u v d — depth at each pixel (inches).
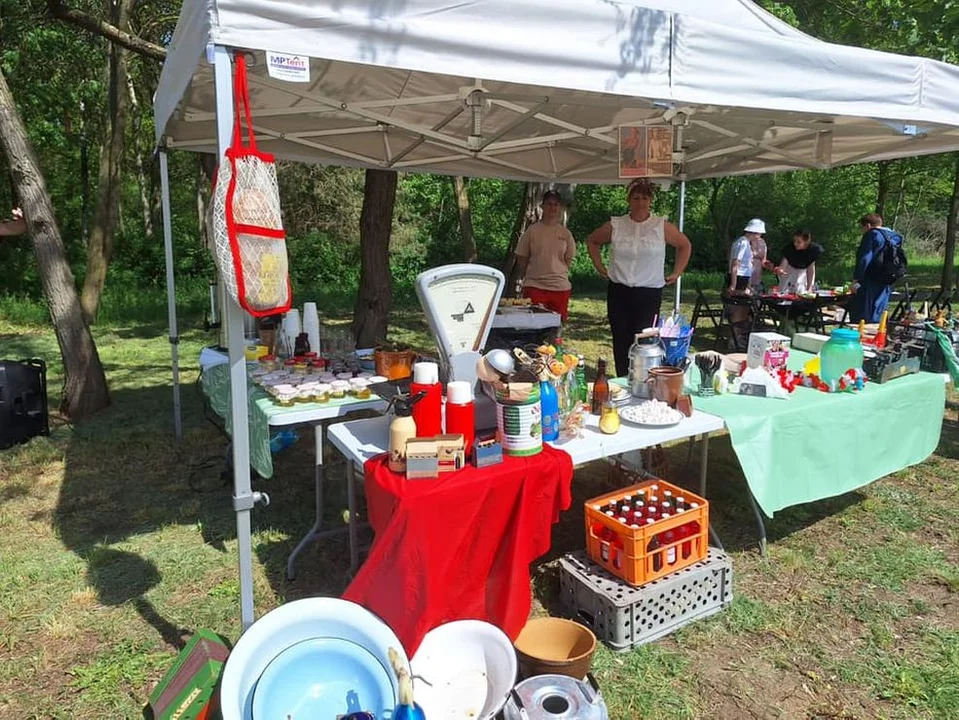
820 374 121.7
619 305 164.9
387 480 79.4
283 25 66.8
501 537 84.0
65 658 92.1
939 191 713.0
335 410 101.2
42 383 183.2
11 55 411.5
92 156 570.9
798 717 81.1
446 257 698.8
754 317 266.8
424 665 76.1
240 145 68.1
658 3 102.0
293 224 727.7
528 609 86.5
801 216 766.5
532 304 166.7
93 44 469.1
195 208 753.6
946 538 124.5
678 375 104.7
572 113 168.2
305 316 129.0
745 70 93.5
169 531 129.0
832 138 167.0
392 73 138.8
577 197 735.7
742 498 139.9
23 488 149.3
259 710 66.5
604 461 158.2
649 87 86.3
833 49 100.4
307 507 139.2
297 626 73.2
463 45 74.8
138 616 101.5
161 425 192.2
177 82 96.7
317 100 144.9
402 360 113.3
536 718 67.9
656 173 144.4
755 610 101.6
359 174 730.8
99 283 335.6
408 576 76.2
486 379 87.4
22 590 108.4
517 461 84.3
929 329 154.9
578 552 103.5
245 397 77.0
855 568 113.7
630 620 91.7
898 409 119.0
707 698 84.0
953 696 83.6
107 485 151.1
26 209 191.8
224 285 68.5
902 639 95.3
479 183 734.5
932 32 232.8
